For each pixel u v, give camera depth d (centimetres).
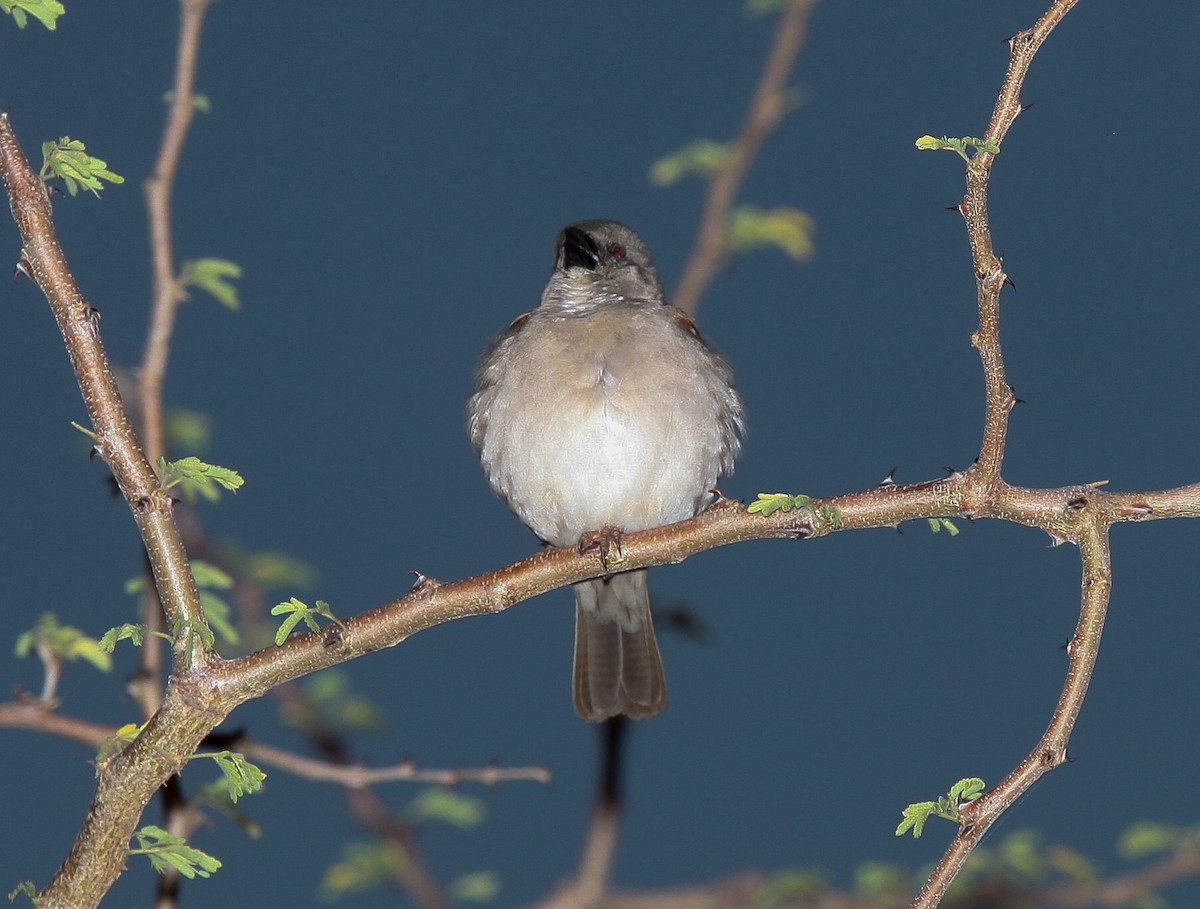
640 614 1254
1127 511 755
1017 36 715
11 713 982
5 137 788
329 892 1362
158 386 1118
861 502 801
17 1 765
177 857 772
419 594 813
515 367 1196
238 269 1162
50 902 772
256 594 1423
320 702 1433
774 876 1411
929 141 721
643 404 1167
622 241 1327
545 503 1203
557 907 1358
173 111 1139
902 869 1392
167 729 766
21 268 782
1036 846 1393
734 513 840
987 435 766
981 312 747
